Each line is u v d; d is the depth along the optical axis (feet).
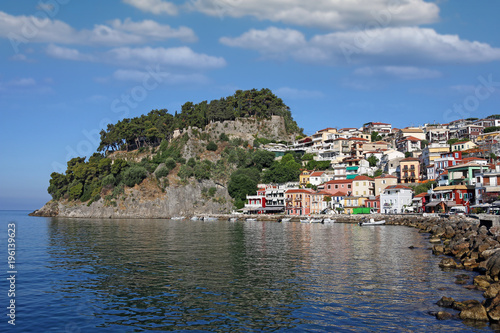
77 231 372.79
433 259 185.47
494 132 643.45
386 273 154.20
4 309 112.06
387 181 555.28
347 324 98.53
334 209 561.84
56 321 102.78
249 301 117.80
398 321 100.12
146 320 102.78
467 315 101.14
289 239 283.38
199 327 97.66
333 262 179.63
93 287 134.62
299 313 106.73
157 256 199.93
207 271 160.25
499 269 135.03
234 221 574.15
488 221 258.78
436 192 434.71
